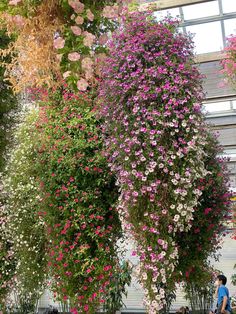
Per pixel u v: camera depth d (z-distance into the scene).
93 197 3.03
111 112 2.59
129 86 2.44
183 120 2.40
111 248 3.11
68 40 1.65
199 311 5.36
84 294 3.01
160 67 2.44
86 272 2.99
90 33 1.63
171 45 2.50
